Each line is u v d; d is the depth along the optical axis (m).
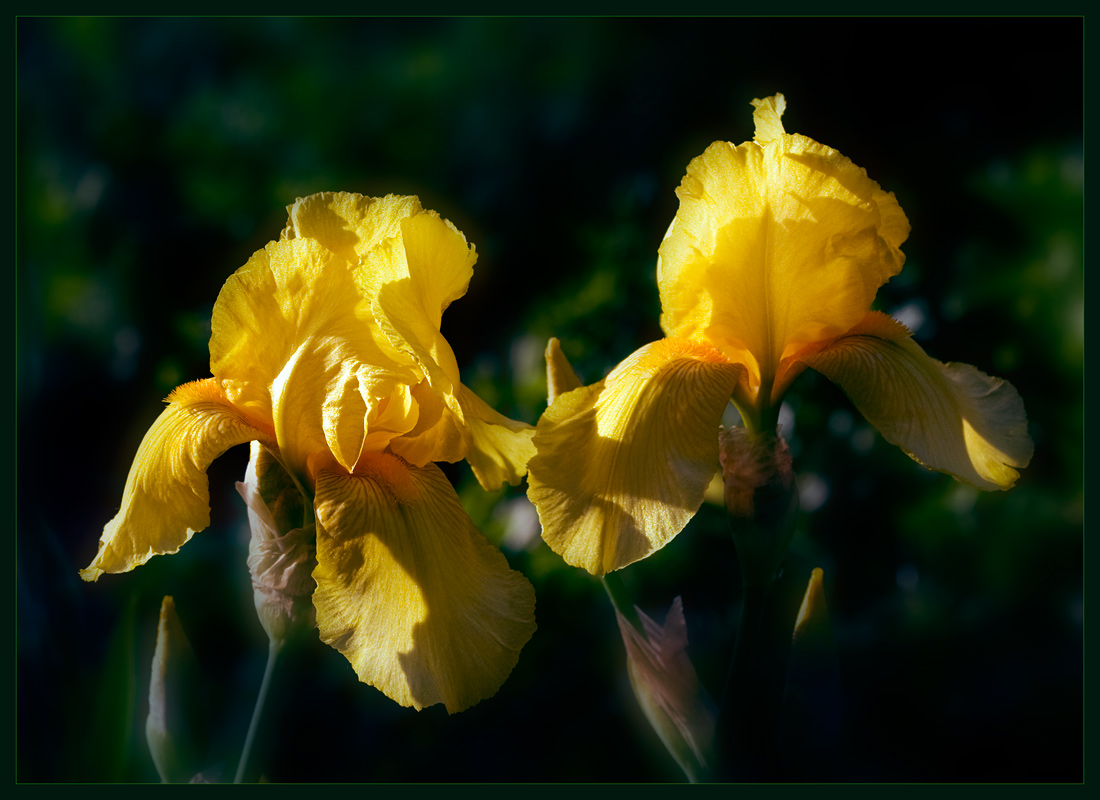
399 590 0.73
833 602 0.97
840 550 0.98
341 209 0.74
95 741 0.77
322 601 0.72
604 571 0.72
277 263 0.74
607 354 1.01
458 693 0.72
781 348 0.76
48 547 0.81
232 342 0.74
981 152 1.33
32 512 0.81
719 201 0.74
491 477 0.77
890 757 0.90
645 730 0.90
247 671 0.95
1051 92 1.34
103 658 0.87
